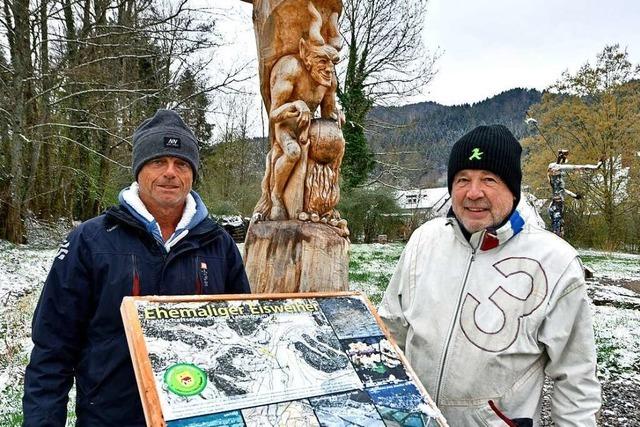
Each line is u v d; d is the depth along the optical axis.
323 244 3.64
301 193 3.78
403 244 19.16
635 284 10.94
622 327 6.76
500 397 1.71
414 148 23.94
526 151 28.47
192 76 14.03
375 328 1.66
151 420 1.21
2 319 5.83
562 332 1.69
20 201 13.62
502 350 1.71
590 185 23.47
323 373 1.46
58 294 1.77
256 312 1.54
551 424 3.76
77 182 16.47
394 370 1.56
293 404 1.36
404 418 1.44
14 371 4.24
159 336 1.36
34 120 14.25
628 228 22.41
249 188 21.03
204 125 23.97
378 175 22.66
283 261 3.64
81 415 1.77
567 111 25.45
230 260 2.11
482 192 1.78
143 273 1.83
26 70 12.84
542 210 21.78
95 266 1.80
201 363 1.35
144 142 1.96
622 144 23.86
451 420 1.78
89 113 13.24
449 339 1.79
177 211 2.03
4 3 12.30
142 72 16.95
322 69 3.70
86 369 1.78
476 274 1.81
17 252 11.61
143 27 12.55
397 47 19.95
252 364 1.40
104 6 14.12
